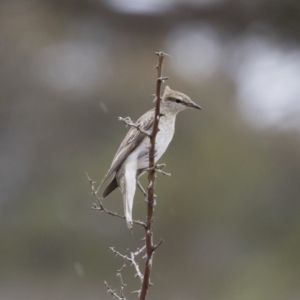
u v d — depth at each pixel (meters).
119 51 17.97
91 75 17.91
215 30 18.12
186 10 17.64
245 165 17.78
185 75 17.94
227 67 18.53
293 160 17.95
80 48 18.06
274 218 17.59
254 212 17.55
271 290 16.73
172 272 17.02
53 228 17.05
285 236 17.41
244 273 17.05
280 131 18.28
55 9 17.86
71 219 17.12
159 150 7.93
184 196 17.38
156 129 5.86
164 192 17.34
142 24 17.92
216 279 16.92
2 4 17.86
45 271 17.02
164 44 18.00
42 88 17.94
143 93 17.45
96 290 16.39
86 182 17.31
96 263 16.75
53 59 18.03
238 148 17.89
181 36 18.16
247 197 17.61
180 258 17.12
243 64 18.55
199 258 17.20
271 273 16.94
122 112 17.45
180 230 17.14
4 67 17.91
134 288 16.41
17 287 16.88
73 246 16.95
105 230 16.86
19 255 17.19
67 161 17.59
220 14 17.78
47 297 16.61
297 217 17.55
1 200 17.56
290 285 16.73
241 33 18.22
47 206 17.34
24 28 18.00
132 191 7.59
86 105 17.69
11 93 17.92
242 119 18.30
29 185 17.66
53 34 18.06
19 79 17.95
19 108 17.92
